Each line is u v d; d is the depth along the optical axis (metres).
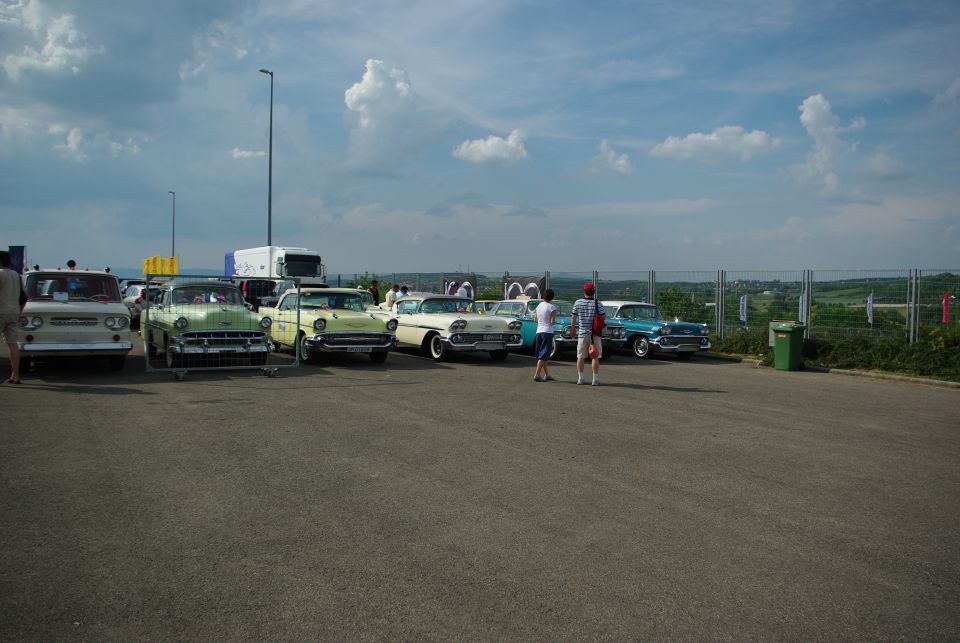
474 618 3.33
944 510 5.15
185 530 4.42
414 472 5.87
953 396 11.35
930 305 15.30
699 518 4.87
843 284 16.70
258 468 5.88
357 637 3.12
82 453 6.23
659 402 9.93
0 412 7.89
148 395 9.35
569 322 15.32
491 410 8.87
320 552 4.10
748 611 3.47
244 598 3.49
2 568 3.79
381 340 13.28
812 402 10.36
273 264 30.05
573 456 6.56
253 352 11.41
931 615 3.46
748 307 18.78
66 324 10.45
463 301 15.88
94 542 4.19
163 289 12.69
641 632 3.23
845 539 4.51
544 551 4.20
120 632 3.13
